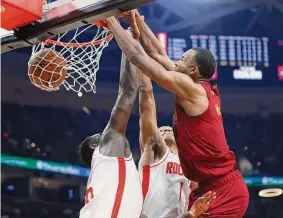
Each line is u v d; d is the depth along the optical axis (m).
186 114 2.96
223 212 2.91
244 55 9.60
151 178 3.46
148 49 3.28
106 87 10.09
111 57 9.94
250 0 9.55
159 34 9.41
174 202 3.41
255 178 10.38
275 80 9.80
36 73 3.18
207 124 2.94
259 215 10.07
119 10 2.85
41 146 10.05
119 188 3.00
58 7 3.05
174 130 3.05
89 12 2.89
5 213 9.65
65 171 10.01
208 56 3.06
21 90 10.15
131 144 9.88
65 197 9.91
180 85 2.88
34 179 9.91
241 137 10.42
